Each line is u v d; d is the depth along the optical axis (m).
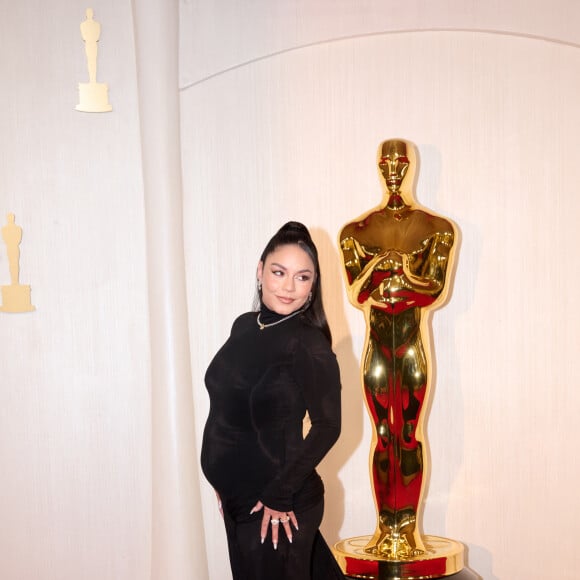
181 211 2.79
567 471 2.79
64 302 2.82
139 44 2.76
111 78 2.81
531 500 2.80
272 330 2.21
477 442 2.82
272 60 2.84
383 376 2.46
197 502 2.81
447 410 2.83
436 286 2.42
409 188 2.48
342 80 2.83
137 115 2.81
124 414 2.83
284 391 2.16
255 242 2.85
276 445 2.15
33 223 2.81
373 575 2.40
